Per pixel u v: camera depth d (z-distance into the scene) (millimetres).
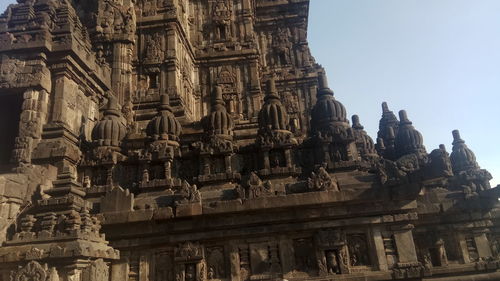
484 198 17312
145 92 27016
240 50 33688
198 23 35750
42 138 18141
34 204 14008
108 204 15031
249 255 14891
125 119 25016
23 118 18000
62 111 18750
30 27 19266
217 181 16781
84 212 13227
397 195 14688
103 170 17344
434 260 16812
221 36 35562
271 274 14508
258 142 17609
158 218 14703
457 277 15602
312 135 18797
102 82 23375
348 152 17234
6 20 19625
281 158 17359
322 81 19375
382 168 15273
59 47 19281
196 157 17750
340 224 14898
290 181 16531
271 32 39875
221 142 17484
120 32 27453
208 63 33656
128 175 17297
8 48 18859
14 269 11570
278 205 14727
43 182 15750
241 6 36406
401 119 22672
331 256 14578
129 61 27219
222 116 18516
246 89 32812
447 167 13828
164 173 17016
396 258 14570
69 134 18828
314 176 15203
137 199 15680
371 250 14719
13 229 13430
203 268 14633
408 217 14844
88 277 11688
